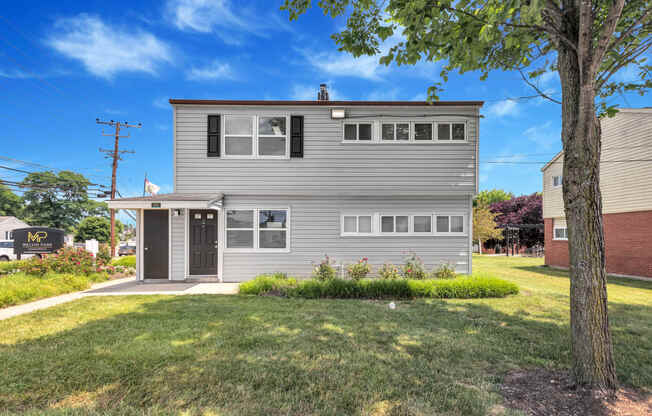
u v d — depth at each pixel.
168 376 3.21
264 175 9.96
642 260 12.07
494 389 3.01
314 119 10.11
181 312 5.70
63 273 9.37
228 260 9.77
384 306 6.34
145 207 8.45
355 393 2.90
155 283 9.43
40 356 3.65
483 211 28.61
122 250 35.75
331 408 2.66
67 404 2.75
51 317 5.35
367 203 10.09
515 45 4.46
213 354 3.77
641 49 3.48
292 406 2.70
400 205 10.11
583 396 2.85
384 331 4.70
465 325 5.05
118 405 2.72
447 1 3.38
